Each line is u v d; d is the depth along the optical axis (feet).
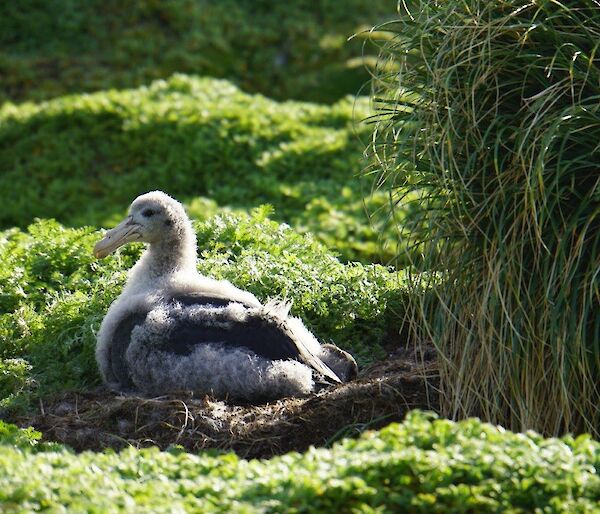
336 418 36.29
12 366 40.27
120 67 106.63
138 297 40.32
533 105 32.42
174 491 26.25
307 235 51.44
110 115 83.66
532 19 32.55
